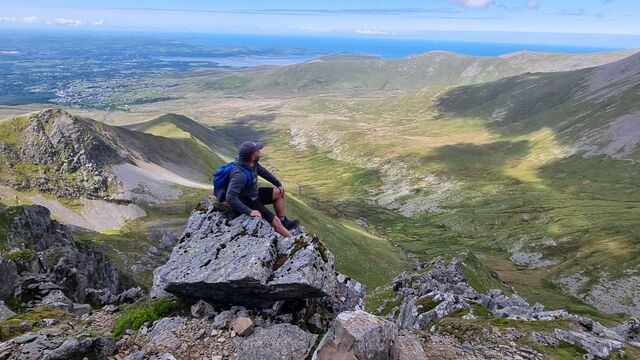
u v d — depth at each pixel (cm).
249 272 1302
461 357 1622
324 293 1370
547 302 13300
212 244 1508
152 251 10556
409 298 6538
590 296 14088
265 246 1409
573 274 15612
